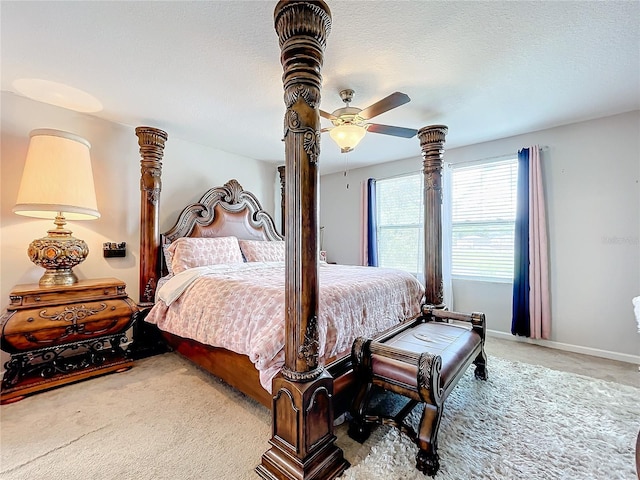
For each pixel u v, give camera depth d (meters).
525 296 3.27
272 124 3.07
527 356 2.92
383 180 4.73
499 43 1.79
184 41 1.77
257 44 1.80
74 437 1.66
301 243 1.35
